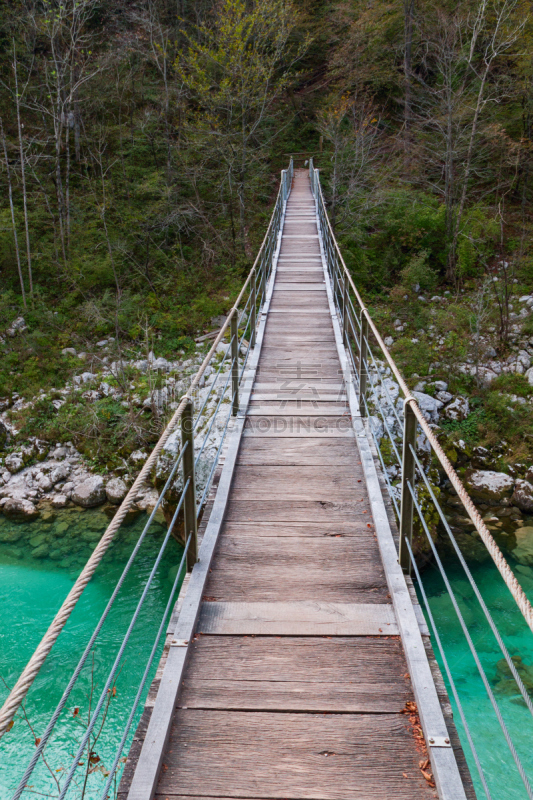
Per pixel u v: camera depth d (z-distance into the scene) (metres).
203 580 3.23
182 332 15.66
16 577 8.00
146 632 6.87
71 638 6.79
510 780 5.10
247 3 18.95
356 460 4.79
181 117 20.56
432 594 7.65
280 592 3.21
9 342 14.45
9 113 19.78
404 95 23.08
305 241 14.10
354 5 24.97
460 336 15.09
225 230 19.81
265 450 4.97
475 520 1.92
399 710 2.46
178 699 2.52
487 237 18.55
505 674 6.29
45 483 10.55
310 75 27.11
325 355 7.30
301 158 26.34
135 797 2.04
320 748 2.28
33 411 12.16
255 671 2.67
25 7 18.80
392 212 19.03
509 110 20.88
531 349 14.48
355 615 3.02
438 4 21.86
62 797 1.56
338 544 3.65
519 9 19.42
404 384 3.32
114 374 13.32
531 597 7.51
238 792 2.11
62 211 17.72
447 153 19.22
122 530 9.21
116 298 15.73
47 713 5.73
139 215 18.09
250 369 6.78
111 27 23.39
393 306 16.88
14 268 16.83
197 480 8.00
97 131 20.56
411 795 2.08
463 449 11.66
